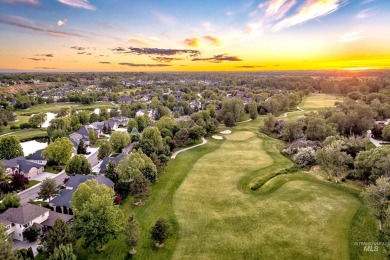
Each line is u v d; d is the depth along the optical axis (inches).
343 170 3164.4
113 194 2440.9
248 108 6875.0
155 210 2571.4
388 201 2033.7
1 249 1656.0
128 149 4633.4
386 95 7357.3
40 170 3722.9
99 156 4097.0
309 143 4060.0
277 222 2274.9
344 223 2201.0
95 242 2033.7
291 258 1870.1
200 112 6112.2
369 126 4680.1
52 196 2925.7
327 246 1955.0
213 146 4581.7
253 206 2554.1
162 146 4072.3
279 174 3243.1
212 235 2158.0
